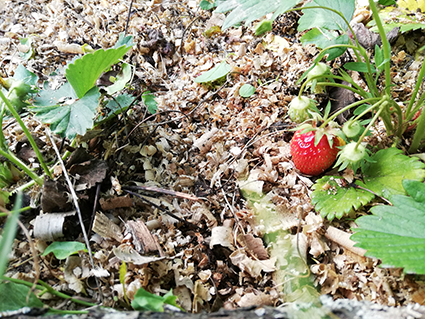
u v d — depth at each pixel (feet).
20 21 1.02
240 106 0.86
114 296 0.54
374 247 0.51
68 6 1.06
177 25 1.04
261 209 0.69
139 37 0.98
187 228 0.66
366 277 0.58
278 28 0.99
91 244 0.61
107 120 0.74
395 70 0.86
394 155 0.65
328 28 0.67
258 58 0.93
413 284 0.55
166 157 0.77
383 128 0.76
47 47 0.95
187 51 0.99
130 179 0.73
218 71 0.87
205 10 1.07
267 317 0.38
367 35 0.89
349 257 0.61
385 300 0.55
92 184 0.64
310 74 0.72
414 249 0.49
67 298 0.49
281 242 0.64
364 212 0.65
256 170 0.74
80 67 0.60
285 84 0.88
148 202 0.66
